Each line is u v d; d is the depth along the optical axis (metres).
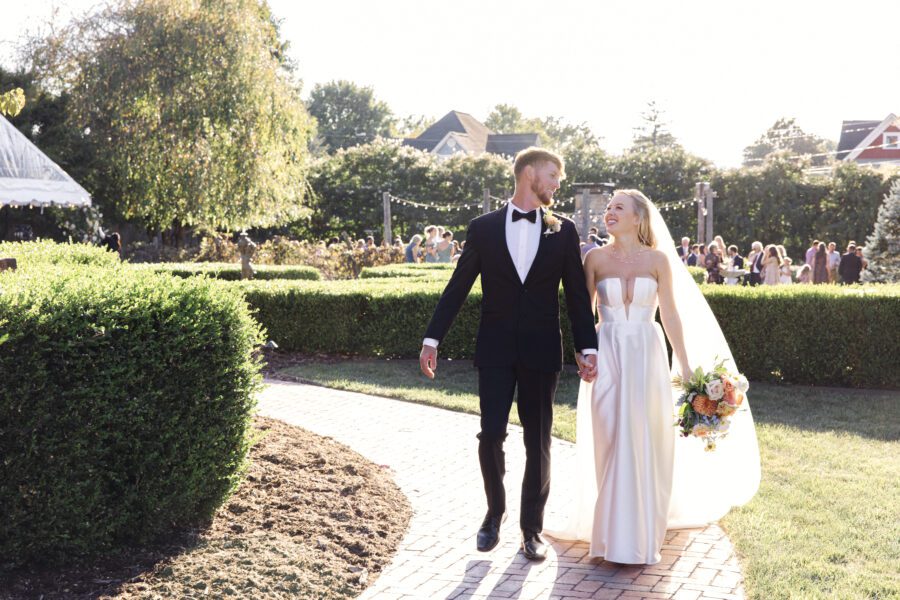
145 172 24.94
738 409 4.56
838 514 4.81
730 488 4.66
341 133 89.75
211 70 25.33
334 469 5.44
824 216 33.72
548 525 4.62
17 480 3.56
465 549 4.29
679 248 23.53
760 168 34.75
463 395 8.57
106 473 3.85
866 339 9.41
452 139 64.50
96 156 25.06
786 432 7.10
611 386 4.18
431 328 4.20
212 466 4.27
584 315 4.16
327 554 4.07
